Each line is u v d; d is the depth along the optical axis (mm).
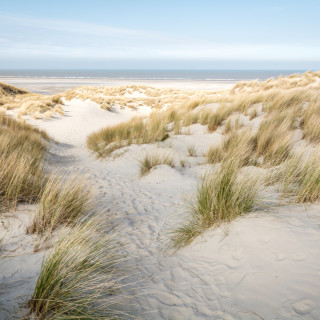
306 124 6895
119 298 2279
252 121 8664
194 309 2057
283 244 2387
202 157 7348
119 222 4035
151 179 6262
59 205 3535
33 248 2816
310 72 18109
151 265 2832
